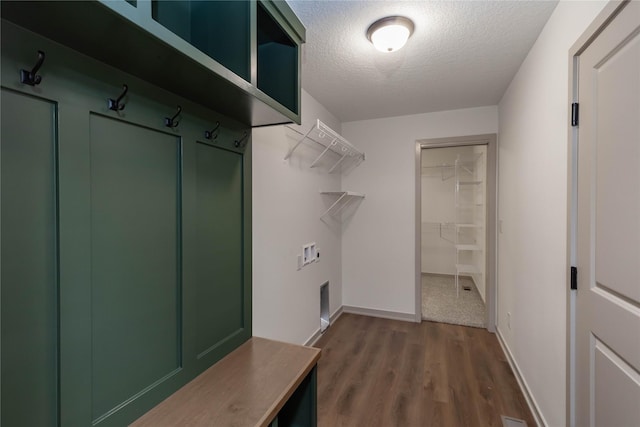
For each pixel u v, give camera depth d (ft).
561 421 4.97
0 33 2.22
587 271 4.25
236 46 3.83
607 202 3.76
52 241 2.60
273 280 7.11
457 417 6.13
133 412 3.28
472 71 7.63
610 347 3.72
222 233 4.79
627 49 3.35
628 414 3.39
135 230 3.36
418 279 11.28
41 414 2.53
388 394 6.88
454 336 9.95
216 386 3.93
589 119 4.17
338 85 8.46
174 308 3.88
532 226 6.45
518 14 5.33
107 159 3.05
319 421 6.02
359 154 11.39
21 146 2.38
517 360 7.52
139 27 2.33
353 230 12.14
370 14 5.34
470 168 17.31
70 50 2.67
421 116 11.10
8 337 2.33
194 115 4.12
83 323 2.83
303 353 4.84
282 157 7.54
